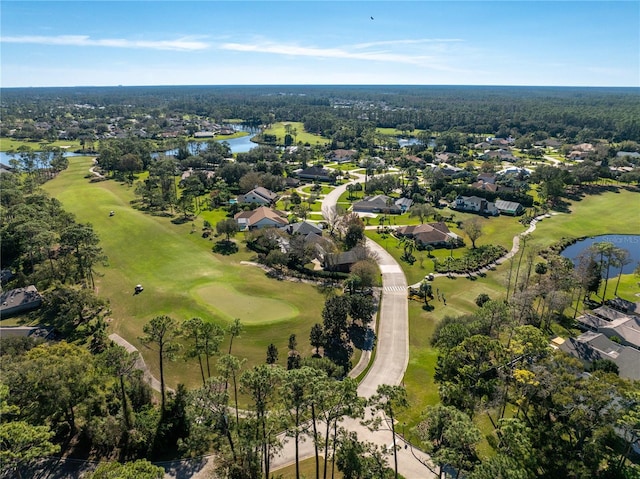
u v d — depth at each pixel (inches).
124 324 2906.0
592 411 1641.2
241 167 7258.9
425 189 6860.2
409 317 3075.8
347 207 6067.9
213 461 1801.2
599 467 1669.5
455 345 2325.3
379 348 2684.5
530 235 4815.5
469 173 7603.4
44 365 1749.5
